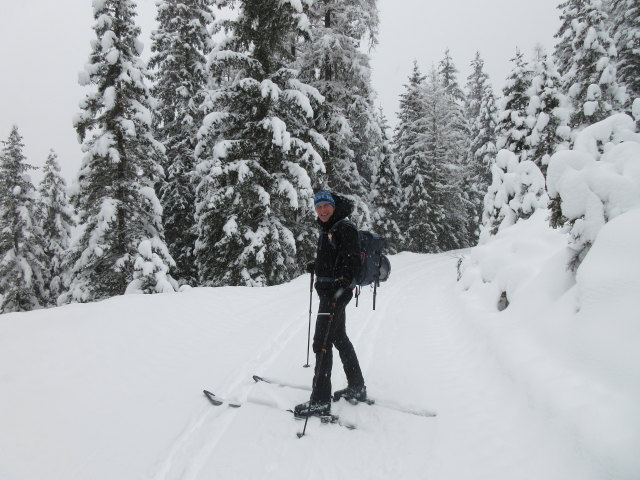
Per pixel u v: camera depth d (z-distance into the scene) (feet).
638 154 13.69
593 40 55.98
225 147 36.45
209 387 13.07
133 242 42.73
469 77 128.06
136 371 14.03
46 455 9.16
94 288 42.11
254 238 38.22
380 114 85.40
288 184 37.37
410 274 45.44
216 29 38.65
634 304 9.61
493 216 38.47
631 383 8.34
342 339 11.65
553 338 12.07
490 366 13.71
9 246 68.69
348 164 53.16
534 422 9.55
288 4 35.70
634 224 11.03
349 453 9.43
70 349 15.58
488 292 21.94
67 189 41.34
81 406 11.47
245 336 18.26
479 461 8.87
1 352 15.16
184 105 57.52
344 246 10.63
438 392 12.59
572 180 13.82
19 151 69.05
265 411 11.45
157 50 60.08
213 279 43.50
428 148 93.91
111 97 39.83
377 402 11.82
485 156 103.91
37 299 69.97
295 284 32.65
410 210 89.40
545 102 50.16
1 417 10.62
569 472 7.65
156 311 21.12
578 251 14.07
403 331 19.57
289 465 8.98
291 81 38.11
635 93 62.03
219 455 9.38
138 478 8.58
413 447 9.62
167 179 58.80
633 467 6.79
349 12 46.32
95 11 41.24
